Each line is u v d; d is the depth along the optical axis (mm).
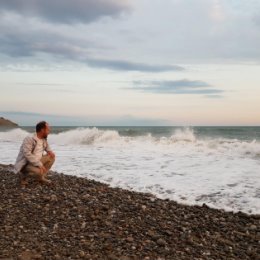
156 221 7180
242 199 9086
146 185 11008
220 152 19172
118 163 15672
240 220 7484
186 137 27672
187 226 7000
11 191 9281
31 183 10250
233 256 5586
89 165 15258
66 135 29172
